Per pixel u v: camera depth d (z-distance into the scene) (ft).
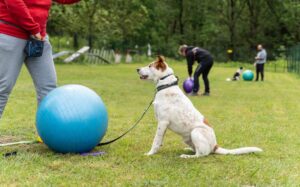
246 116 32.07
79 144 18.11
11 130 24.06
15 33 17.88
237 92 51.67
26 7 17.44
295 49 97.66
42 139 18.53
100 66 104.22
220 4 162.61
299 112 34.86
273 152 20.24
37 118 18.29
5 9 17.65
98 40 138.92
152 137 23.15
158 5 167.22
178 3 169.37
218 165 17.52
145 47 154.10
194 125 18.78
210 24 162.91
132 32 144.97
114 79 65.51
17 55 18.24
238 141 22.84
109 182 14.99
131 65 115.34
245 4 160.56
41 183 14.55
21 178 15.05
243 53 154.20
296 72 94.89
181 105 18.84
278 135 24.45
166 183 14.99
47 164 16.90
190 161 18.04
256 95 48.65
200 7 168.04
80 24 120.57
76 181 14.96
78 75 71.10
